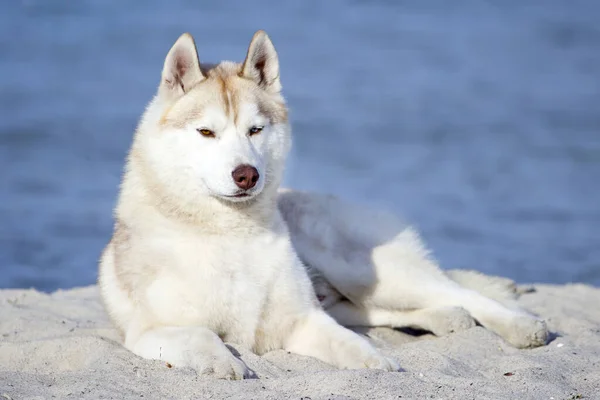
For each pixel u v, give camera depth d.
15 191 22.97
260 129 7.95
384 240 9.23
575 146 30.17
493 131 32.94
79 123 32.31
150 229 7.86
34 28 56.25
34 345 7.74
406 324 9.11
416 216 21.23
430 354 7.59
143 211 7.96
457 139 31.56
